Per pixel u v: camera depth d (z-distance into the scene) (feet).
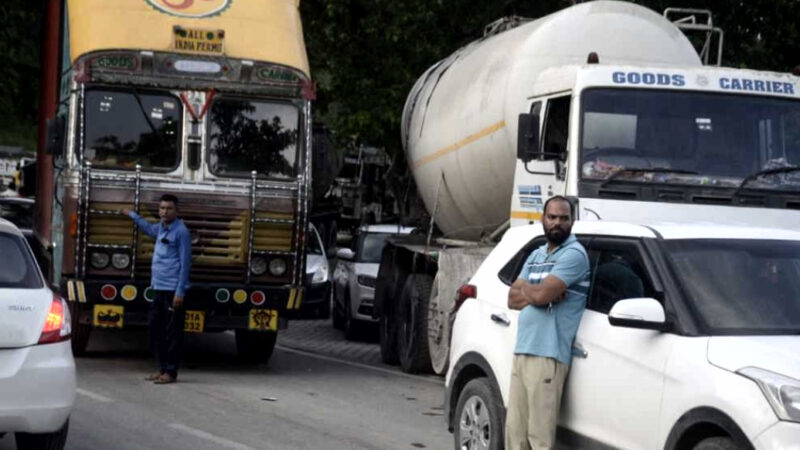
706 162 78.59
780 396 41.88
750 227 54.85
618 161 77.87
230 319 98.48
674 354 46.88
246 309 98.99
